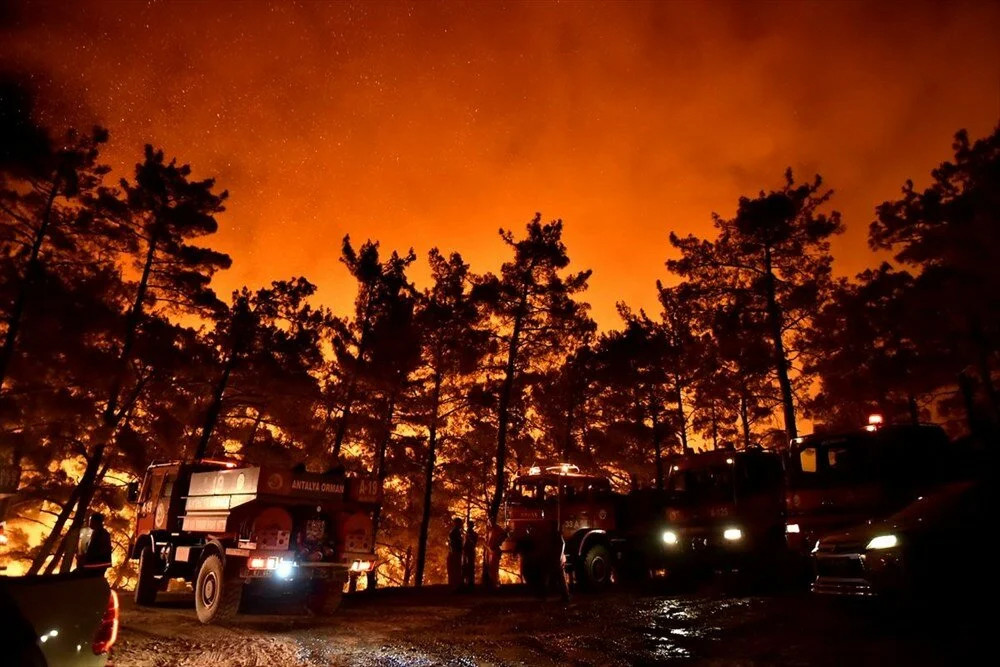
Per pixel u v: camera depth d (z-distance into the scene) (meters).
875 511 12.46
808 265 24.39
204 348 23.66
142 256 23.11
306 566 11.93
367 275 27.23
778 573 14.87
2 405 18.58
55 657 4.45
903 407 23.05
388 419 26.59
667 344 28.95
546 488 17.70
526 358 26.47
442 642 9.66
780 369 23.64
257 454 23.66
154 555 14.70
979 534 8.27
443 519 29.50
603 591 16.36
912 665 6.98
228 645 9.46
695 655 8.25
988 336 19.06
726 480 16.92
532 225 27.25
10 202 20.92
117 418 21.55
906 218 21.20
